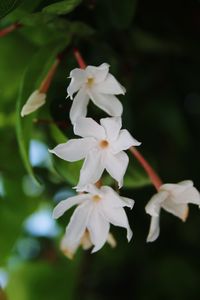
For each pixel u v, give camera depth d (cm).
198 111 45
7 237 44
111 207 29
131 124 37
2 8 29
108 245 45
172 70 43
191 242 45
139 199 41
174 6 39
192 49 41
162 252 46
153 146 43
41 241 49
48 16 32
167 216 44
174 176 43
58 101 33
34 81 32
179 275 46
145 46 41
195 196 31
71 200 30
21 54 38
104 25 36
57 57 33
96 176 29
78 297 46
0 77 39
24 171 41
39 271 46
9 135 39
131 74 40
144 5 39
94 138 29
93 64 38
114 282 47
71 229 30
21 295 46
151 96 43
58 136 32
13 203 44
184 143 44
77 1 30
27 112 31
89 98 30
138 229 43
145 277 46
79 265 46
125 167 29
